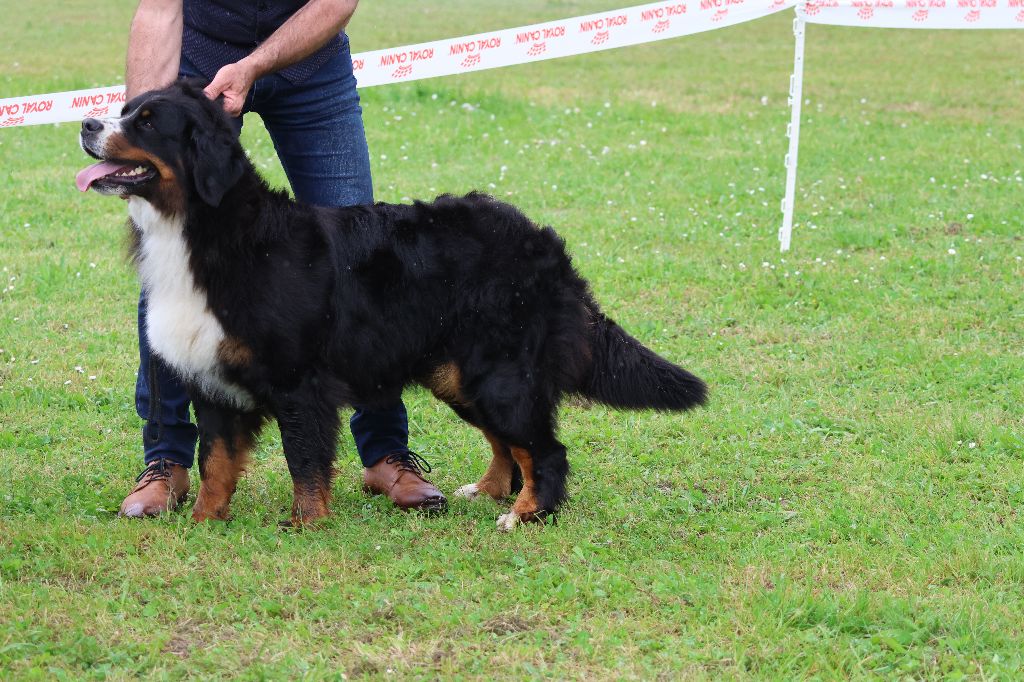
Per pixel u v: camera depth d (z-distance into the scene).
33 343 6.39
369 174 4.89
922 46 21.19
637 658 3.28
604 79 17.00
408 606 3.52
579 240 8.52
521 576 3.79
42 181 10.13
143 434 4.70
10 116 6.76
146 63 4.39
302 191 4.80
